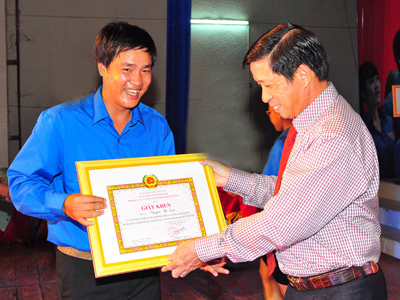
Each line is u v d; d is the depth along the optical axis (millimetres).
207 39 5215
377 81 5156
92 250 1139
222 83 5285
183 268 1221
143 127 1432
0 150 4797
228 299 2969
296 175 1111
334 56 5527
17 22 4742
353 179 1092
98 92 1350
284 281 1553
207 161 1422
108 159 1326
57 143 1263
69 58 4914
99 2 4961
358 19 5508
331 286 1137
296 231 1083
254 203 1537
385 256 3848
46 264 3674
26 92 4828
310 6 5461
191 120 5227
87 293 1313
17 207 1233
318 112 1175
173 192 1289
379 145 5137
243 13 5285
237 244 1155
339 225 1126
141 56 1235
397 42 4848
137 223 1206
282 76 1160
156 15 5133
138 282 1400
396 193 4566
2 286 3139
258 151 5371
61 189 1341
